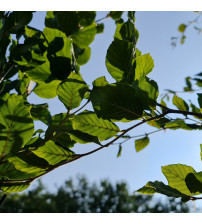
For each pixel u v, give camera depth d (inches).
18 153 14.9
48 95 21.9
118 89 14.7
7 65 19.5
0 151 14.2
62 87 14.9
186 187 15.5
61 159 15.2
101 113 15.0
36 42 19.4
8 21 21.0
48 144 15.0
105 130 15.6
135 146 21.5
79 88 15.0
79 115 15.3
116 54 17.4
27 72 19.7
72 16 25.2
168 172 15.8
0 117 13.8
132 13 22.1
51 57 19.0
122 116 15.2
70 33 25.8
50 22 25.3
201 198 15.4
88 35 27.0
